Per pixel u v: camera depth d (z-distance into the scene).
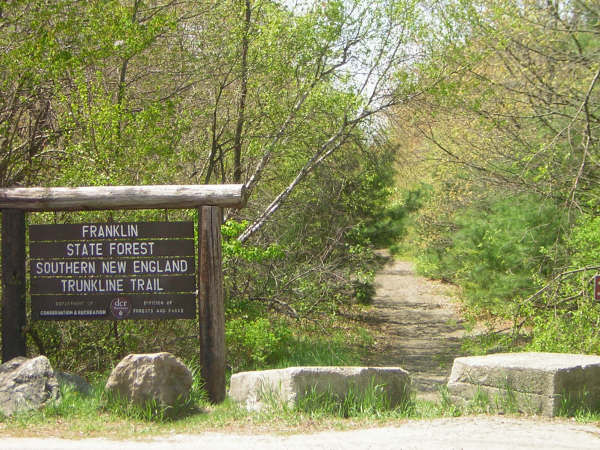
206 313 8.11
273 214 15.84
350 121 15.43
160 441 5.68
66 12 10.95
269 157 15.53
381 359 14.63
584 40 12.63
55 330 10.00
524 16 12.99
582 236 11.40
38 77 10.68
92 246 8.34
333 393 6.76
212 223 8.15
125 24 11.24
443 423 6.23
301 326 15.95
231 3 14.70
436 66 14.88
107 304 8.30
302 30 14.65
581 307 10.78
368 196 19.41
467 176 16.84
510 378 6.79
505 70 14.90
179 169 12.70
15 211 8.33
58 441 5.65
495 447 5.30
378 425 6.19
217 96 14.86
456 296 24.27
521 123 13.91
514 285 13.27
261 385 7.07
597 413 6.66
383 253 37.06
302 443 5.53
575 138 12.38
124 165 11.16
